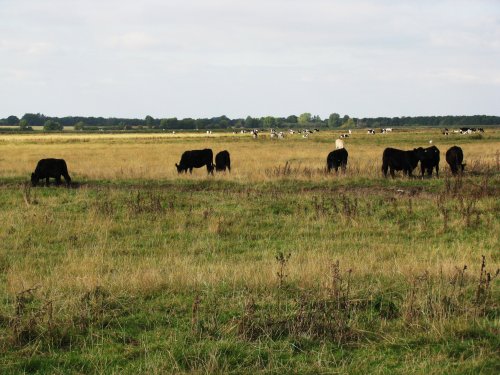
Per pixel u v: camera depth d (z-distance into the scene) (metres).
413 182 20.34
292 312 7.06
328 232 13.33
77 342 6.43
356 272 8.91
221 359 5.83
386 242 12.26
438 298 7.27
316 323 6.64
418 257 10.58
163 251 11.86
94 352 6.13
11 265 10.59
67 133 133.62
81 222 14.33
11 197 17.98
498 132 88.69
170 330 6.73
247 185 20.52
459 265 9.27
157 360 5.77
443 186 19.14
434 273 8.70
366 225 13.88
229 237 13.19
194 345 6.16
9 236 13.06
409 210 14.76
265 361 5.89
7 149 50.31
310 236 13.17
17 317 6.62
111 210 15.47
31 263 10.79
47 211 15.52
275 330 6.63
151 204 15.94
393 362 5.83
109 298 7.69
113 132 144.50
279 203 16.38
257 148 48.56
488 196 16.53
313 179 21.23
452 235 12.78
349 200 16.27
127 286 8.33
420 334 6.43
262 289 8.07
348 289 7.43
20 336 6.44
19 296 7.50
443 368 5.57
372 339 6.49
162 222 14.48
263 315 6.99
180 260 10.75
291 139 74.31
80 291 8.00
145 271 9.42
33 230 13.59
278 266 9.37
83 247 12.20
